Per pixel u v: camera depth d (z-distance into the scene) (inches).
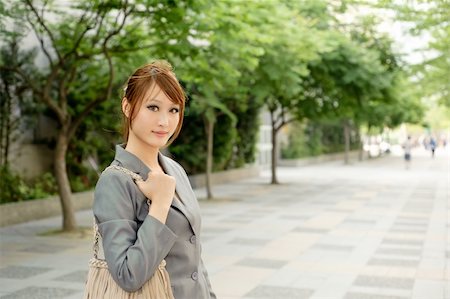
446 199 782.5
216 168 1071.6
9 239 472.7
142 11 435.2
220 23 437.4
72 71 496.4
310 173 1343.5
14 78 591.8
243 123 1189.7
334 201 763.4
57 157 499.8
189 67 514.0
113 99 676.7
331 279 336.5
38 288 314.7
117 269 86.7
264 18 514.9
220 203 740.0
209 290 102.6
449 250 426.0
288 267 367.9
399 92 944.3
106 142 727.7
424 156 2431.1
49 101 481.7
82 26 506.0
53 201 619.5
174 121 94.5
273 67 669.9
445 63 670.5
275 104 1011.3
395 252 419.2
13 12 442.0
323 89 909.2
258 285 321.4
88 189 712.4
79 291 308.8
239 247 437.1
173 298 91.3
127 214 89.7
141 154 95.2
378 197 812.0
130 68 525.3
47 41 676.1
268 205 719.1
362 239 474.0
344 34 855.7
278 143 1616.6
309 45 661.9
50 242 458.0
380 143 2407.7
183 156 973.8
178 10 417.4
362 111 939.3
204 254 409.4
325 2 519.2
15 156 650.2
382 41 905.5
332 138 2070.6
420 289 314.5
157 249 87.4
